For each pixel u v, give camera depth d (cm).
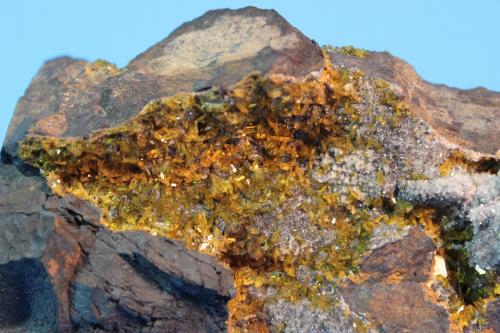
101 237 254
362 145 276
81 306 251
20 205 259
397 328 257
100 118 266
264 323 265
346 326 258
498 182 274
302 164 276
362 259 267
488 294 273
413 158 276
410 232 271
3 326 272
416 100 290
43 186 262
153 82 271
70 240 253
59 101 278
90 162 262
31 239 253
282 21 282
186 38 292
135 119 258
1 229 257
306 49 269
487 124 297
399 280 267
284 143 271
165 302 254
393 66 290
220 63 269
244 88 254
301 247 270
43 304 263
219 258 264
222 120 259
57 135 262
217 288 253
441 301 267
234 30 287
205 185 268
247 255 269
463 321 268
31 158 262
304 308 262
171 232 259
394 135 276
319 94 264
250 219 270
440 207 275
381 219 274
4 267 256
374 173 275
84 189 263
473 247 273
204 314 258
